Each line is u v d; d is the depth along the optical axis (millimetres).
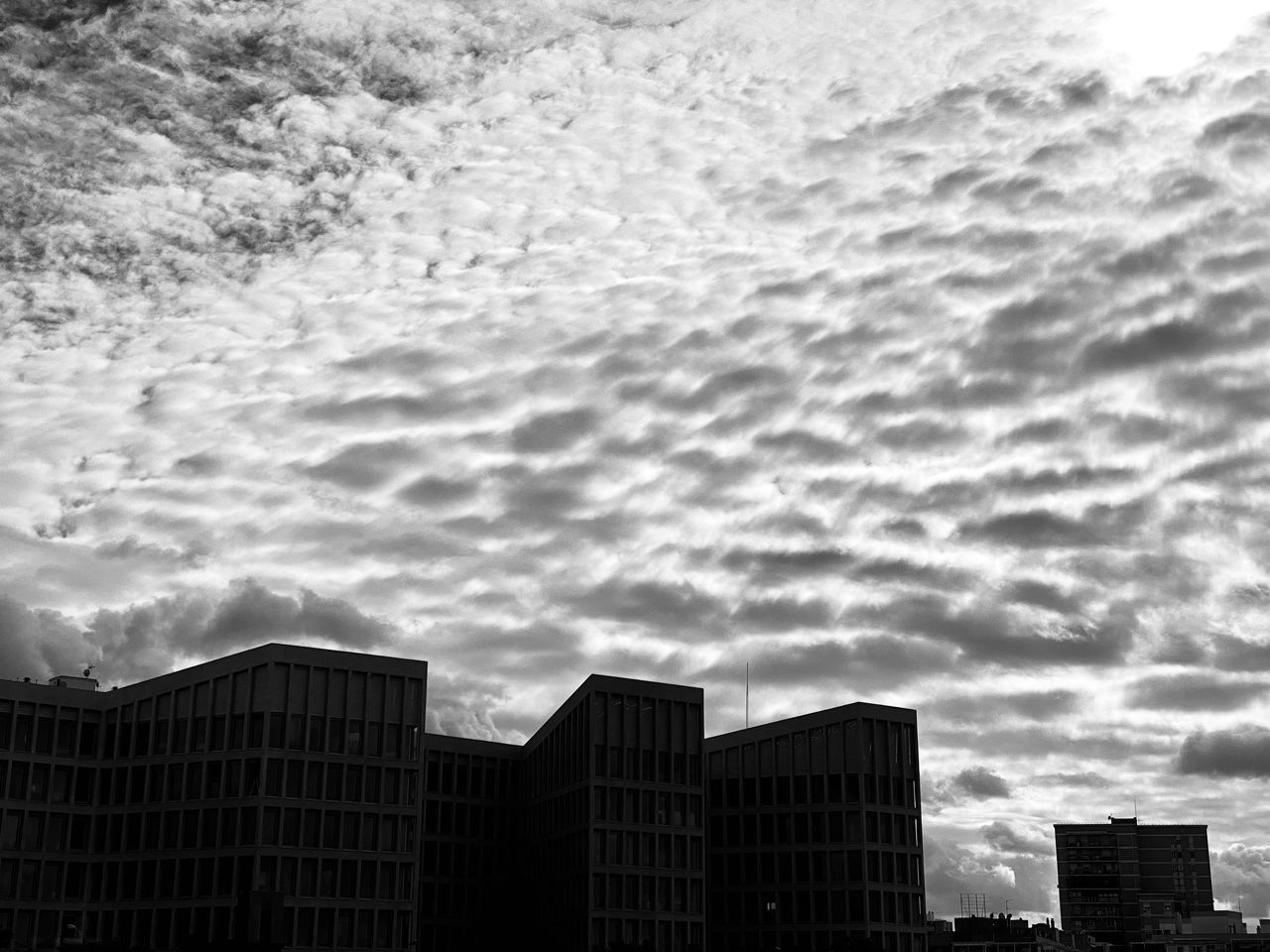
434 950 167125
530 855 168500
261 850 129000
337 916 130625
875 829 167000
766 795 174750
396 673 139875
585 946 143875
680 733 154125
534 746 173000
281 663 134750
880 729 170750
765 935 169125
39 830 137375
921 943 165000
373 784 135750
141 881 134625
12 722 139000
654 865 148375
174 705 139500
